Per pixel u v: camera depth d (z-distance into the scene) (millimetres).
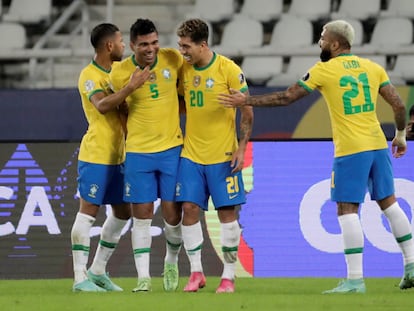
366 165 24281
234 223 24969
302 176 32438
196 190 24703
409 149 32406
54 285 28609
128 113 25172
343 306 20750
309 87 24281
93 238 32031
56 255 32094
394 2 51062
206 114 24500
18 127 40250
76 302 21906
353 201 24328
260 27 50562
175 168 24859
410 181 32312
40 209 32312
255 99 23953
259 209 32250
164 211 25031
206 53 24484
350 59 24547
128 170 24859
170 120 24812
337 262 32156
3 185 32438
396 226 25109
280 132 39719
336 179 24500
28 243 32156
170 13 51625
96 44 25562
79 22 51375
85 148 25734
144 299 22391
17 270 32000
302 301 21875
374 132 24438
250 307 20547
